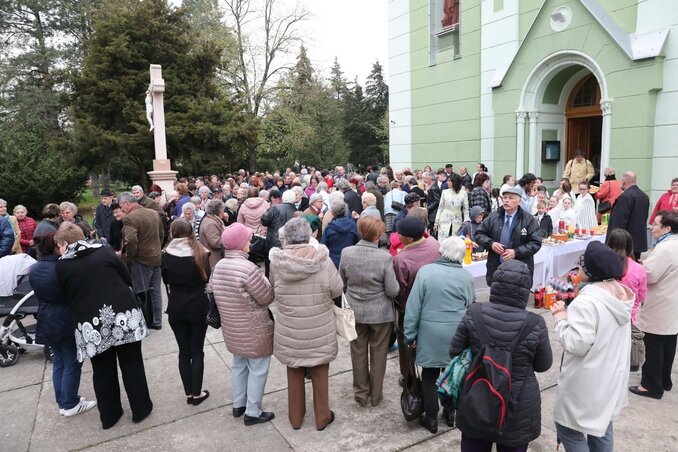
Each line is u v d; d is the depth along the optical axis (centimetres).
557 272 691
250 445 340
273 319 366
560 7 1050
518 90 1176
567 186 817
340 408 388
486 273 556
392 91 1702
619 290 254
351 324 346
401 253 389
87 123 1897
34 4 2308
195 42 2230
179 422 375
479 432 230
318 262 330
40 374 478
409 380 352
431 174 1101
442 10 1486
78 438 358
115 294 356
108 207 770
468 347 258
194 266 379
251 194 770
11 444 352
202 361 402
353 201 782
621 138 959
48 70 2414
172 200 961
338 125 3909
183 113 2048
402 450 329
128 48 1992
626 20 956
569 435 264
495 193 818
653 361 382
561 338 252
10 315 491
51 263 372
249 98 2545
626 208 643
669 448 320
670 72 887
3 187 1494
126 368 371
